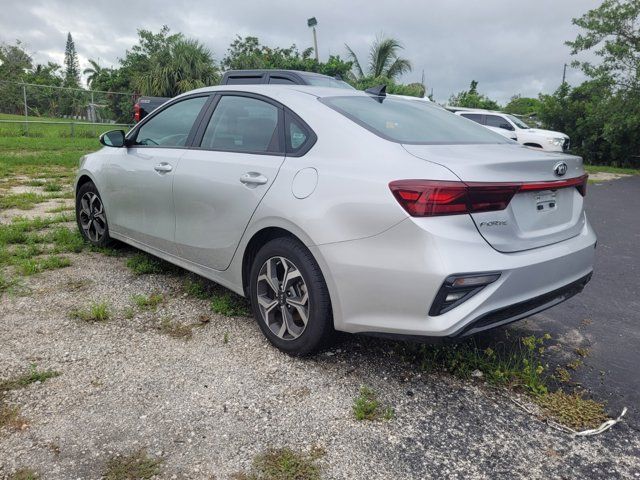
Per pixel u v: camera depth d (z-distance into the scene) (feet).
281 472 6.95
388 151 8.83
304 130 10.04
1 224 18.57
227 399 8.55
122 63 100.37
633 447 7.86
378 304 8.46
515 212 8.68
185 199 11.84
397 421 8.19
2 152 45.57
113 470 6.84
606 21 63.00
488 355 9.95
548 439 7.95
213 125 12.01
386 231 8.21
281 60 89.86
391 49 94.58
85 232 16.65
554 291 9.31
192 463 7.04
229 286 11.34
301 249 9.41
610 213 29.71
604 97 66.59
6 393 8.41
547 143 54.08
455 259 7.85
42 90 72.28
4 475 6.66
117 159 14.43
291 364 9.74
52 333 10.53
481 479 7.02
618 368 10.33
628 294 14.93
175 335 10.74
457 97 108.58
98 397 8.43
